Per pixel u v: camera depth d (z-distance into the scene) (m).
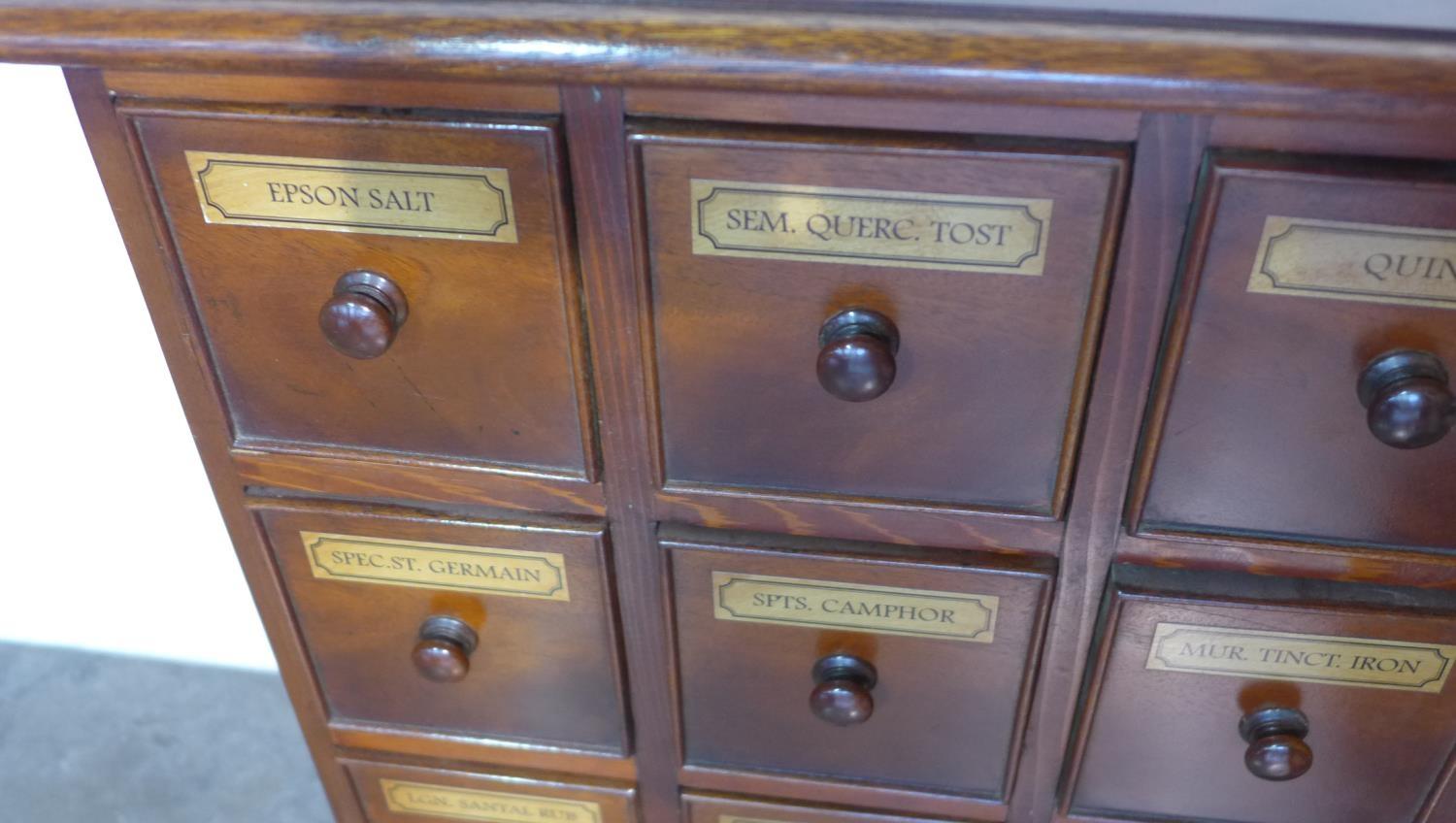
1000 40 0.46
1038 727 0.72
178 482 1.20
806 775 0.78
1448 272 0.49
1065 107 0.47
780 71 0.46
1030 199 0.50
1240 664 0.65
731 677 0.73
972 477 0.60
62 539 1.27
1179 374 0.54
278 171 0.55
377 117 0.52
